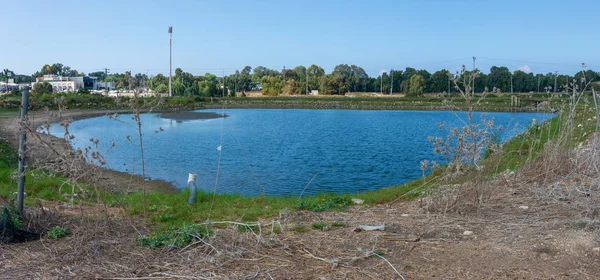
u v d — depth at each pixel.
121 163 19.52
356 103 82.06
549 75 102.38
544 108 10.95
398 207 7.26
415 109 75.56
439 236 5.35
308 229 5.83
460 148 6.71
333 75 115.31
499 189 7.51
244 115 58.06
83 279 4.17
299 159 21.50
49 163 5.94
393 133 35.38
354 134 34.47
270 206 8.07
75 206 7.45
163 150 24.09
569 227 5.25
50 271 4.33
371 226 5.74
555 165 7.96
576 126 12.30
